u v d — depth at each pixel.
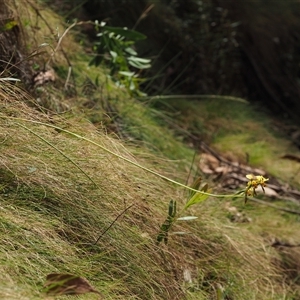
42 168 3.36
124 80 5.26
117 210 3.48
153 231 3.60
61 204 3.32
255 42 8.73
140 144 5.02
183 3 7.95
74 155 3.55
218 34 7.62
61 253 3.06
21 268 2.84
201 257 3.98
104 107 5.10
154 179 4.14
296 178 6.27
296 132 7.99
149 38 7.20
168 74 7.10
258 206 5.29
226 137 6.58
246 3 8.80
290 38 9.07
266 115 7.97
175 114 6.04
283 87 8.80
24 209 3.16
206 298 3.69
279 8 9.16
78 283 2.67
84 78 5.32
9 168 3.28
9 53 4.49
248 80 8.59
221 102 7.27
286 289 4.38
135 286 3.22
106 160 3.68
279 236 5.01
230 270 4.04
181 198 4.15
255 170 5.98
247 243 4.42
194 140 6.20
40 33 5.19
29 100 3.76
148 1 7.30
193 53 7.47
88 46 6.11
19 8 4.96
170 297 3.38
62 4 6.32
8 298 2.53
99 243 3.27
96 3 6.85
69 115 4.13
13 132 3.41
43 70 4.66
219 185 4.99
